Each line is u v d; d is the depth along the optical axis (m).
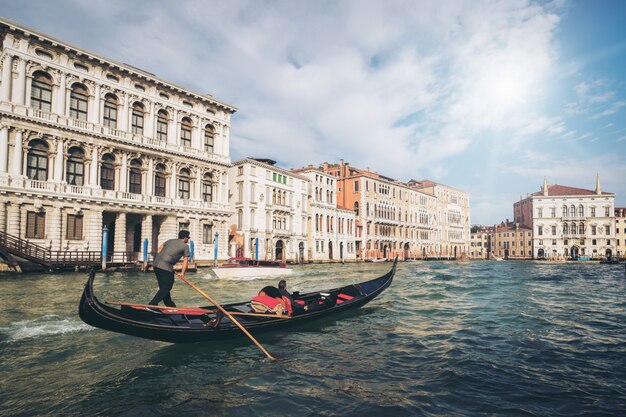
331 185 53.44
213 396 5.24
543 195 82.69
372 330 9.14
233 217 40.34
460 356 7.09
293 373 6.16
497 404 4.99
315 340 8.19
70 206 26.80
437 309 12.27
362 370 6.31
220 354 7.09
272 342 7.96
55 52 26.94
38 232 25.48
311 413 4.72
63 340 7.78
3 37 25.55
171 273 7.60
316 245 49.34
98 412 4.73
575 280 25.36
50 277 20.77
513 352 7.40
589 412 4.77
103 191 28.52
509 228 92.62
